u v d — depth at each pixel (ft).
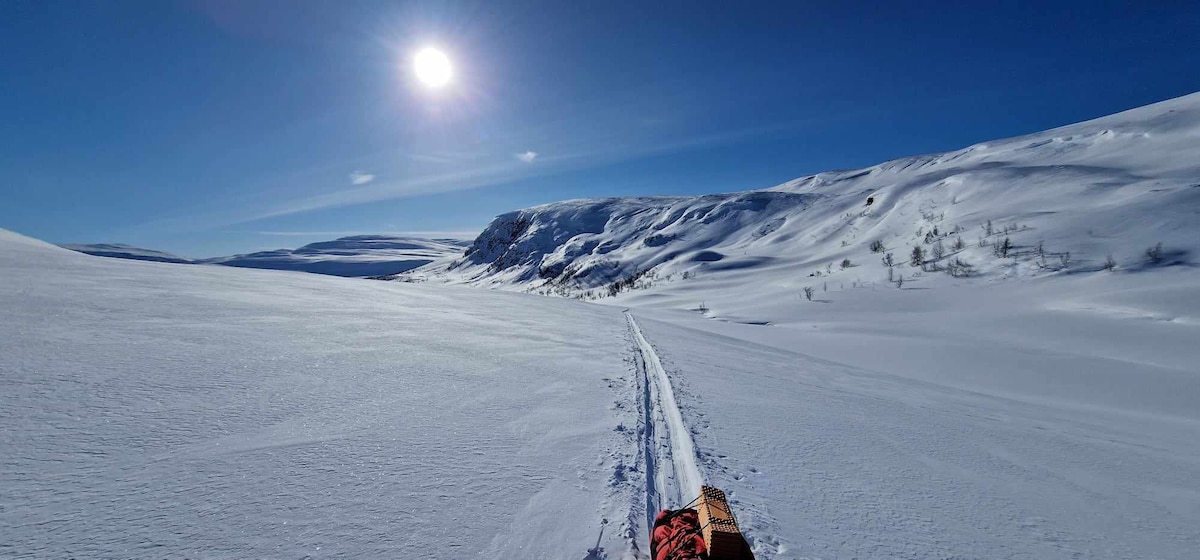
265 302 37.83
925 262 199.11
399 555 8.74
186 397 15.37
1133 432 32.50
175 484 10.26
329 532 9.20
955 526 12.58
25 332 19.67
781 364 45.19
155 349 20.02
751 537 10.90
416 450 13.71
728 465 15.35
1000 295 141.18
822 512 12.63
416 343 29.76
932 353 79.51
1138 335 86.17
